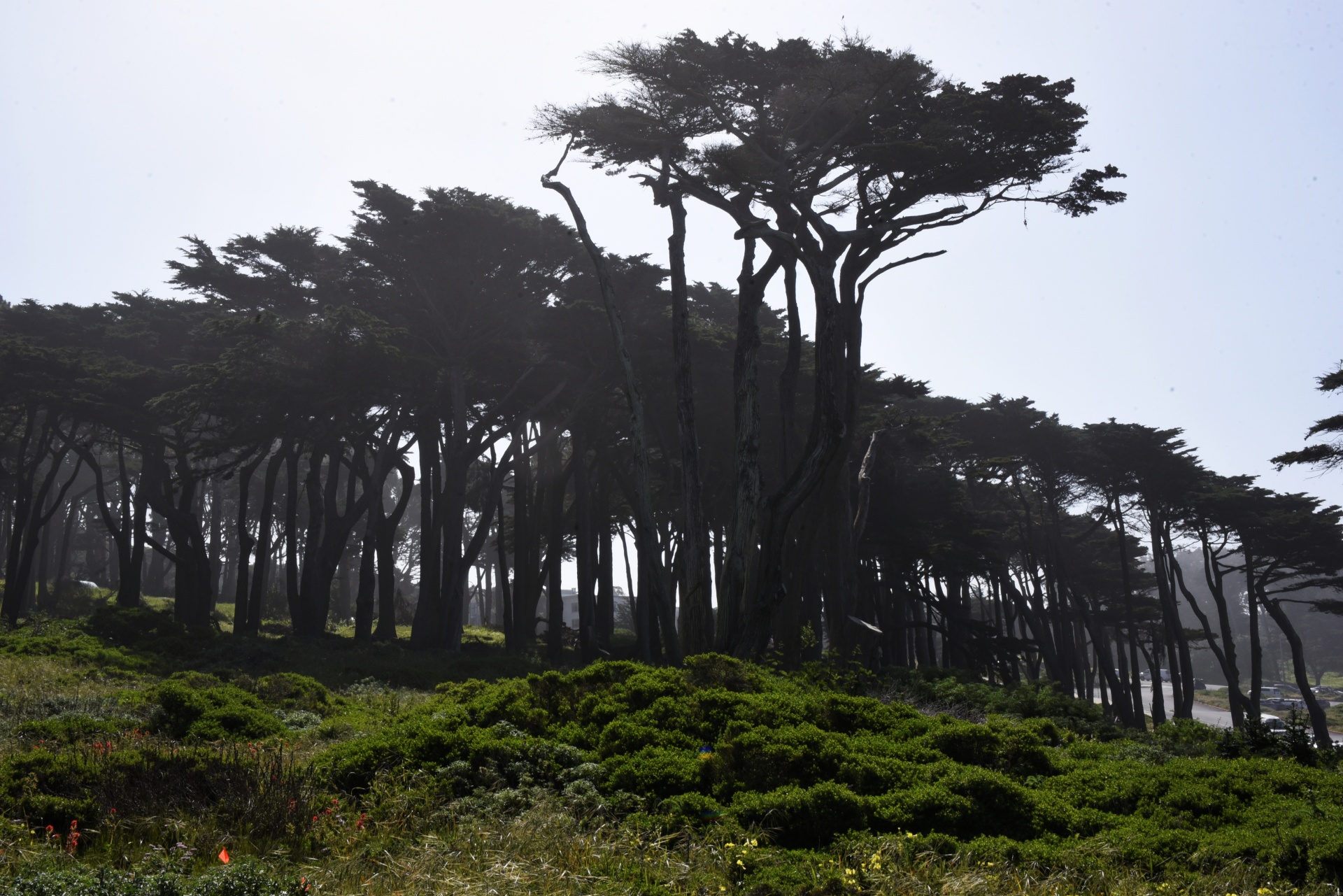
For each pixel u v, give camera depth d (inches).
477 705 524.1
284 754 488.4
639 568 1765.5
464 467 1622.8
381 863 311.6
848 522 1248.2
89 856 317.1
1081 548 2218.3
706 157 1031.6
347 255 1528.1
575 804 380.5
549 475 1983.3
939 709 816.3
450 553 1616.6
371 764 419.8
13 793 358.0
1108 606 2332.7
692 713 483.8
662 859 331.0
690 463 994.1
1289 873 326.3
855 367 1135.0
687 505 987.3
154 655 1145.4
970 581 2463.1
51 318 1663.4
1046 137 1005.8
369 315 1440.7
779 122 1026.1
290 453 1748.3
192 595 1743.4
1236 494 1836.9
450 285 1504.7
